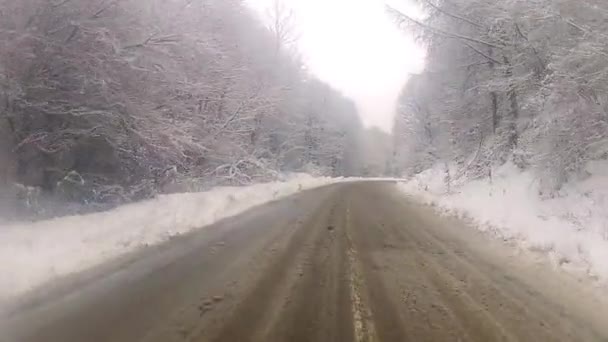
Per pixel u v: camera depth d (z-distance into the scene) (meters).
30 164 11.60
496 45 15.20
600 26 9.96
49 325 3.98
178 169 18.55
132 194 13.34
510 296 5.07
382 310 4.50
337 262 6.47
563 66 9.91
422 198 18.45
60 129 11.67
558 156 10.48
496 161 17.78
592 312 4.62
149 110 13.34
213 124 20.70
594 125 9.80
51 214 10.16
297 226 9.81
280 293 4.96
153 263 6.19
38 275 5.42
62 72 11.36
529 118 15.28
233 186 21.14
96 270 5.77
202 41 15.41
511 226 9.71
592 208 9.11
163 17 13.80
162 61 13.59
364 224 10.37
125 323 4.04
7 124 10.74
